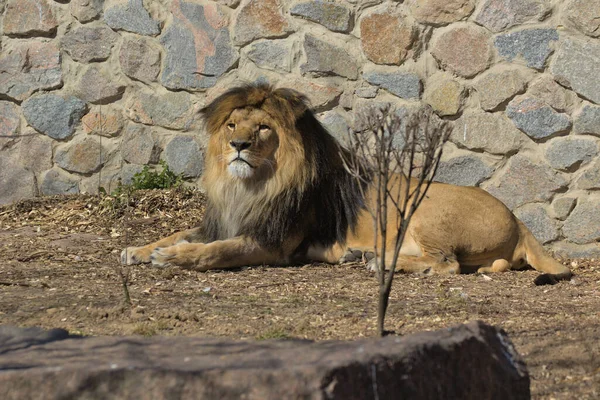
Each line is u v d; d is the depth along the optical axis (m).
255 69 14.81
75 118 15.82
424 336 5.55
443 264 11.44
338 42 14.29
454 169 13.75
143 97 15.47
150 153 15.47
